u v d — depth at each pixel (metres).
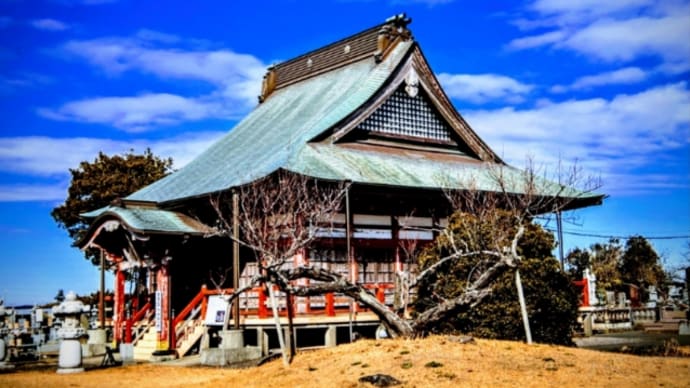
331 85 42.72
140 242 31.94
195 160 43.06
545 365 17.41
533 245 23.94
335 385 16.48
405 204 35.44
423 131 39.56
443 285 23.53
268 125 42.62
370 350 19.34
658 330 36.03
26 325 45.41
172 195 35.91
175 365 27.19
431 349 18.72
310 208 30.02
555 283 23.70
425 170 35.88
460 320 22.94
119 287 34.12
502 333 22.56
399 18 40.97
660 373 16.97
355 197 33.44
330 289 20.38
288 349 24.78
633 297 53.78
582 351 19.86
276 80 49.91
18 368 28.53
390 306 33.81
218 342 30.50
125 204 34.00
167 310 30.02
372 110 37.09
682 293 55.06
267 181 31.00
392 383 16.00
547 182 36.78
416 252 35.25
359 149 36.47
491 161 41.00
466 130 40.47
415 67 38.88
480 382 15.86
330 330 28.97
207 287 35.41
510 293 22.75
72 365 25.88
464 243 22.95
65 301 26.67
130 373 24.97
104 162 52.00
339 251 32.97
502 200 34.59
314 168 31.39
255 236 27.52
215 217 35.66
